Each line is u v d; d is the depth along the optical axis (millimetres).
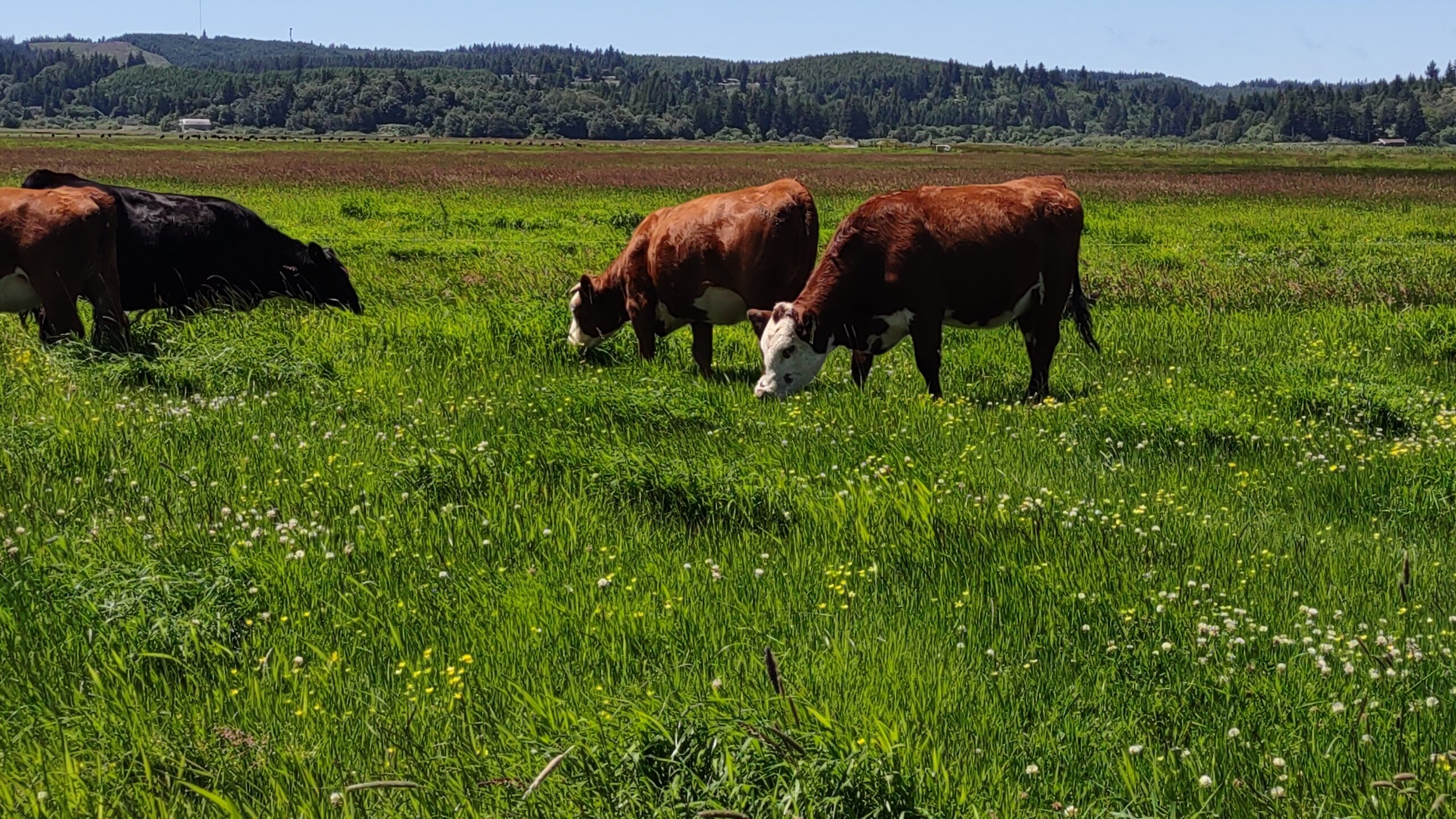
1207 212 39469
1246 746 4352
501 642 5199
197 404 9398
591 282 12164
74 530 6527
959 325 10844
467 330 12164
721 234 11227
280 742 4352
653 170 68500
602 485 7148
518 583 5852
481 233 29312
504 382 10516
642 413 9039
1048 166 80188
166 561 5875
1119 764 4254
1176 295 17031
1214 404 9289
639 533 6555
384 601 5641
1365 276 19062
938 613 5594
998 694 4805
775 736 3932
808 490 7195
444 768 4121
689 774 3797
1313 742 4352
